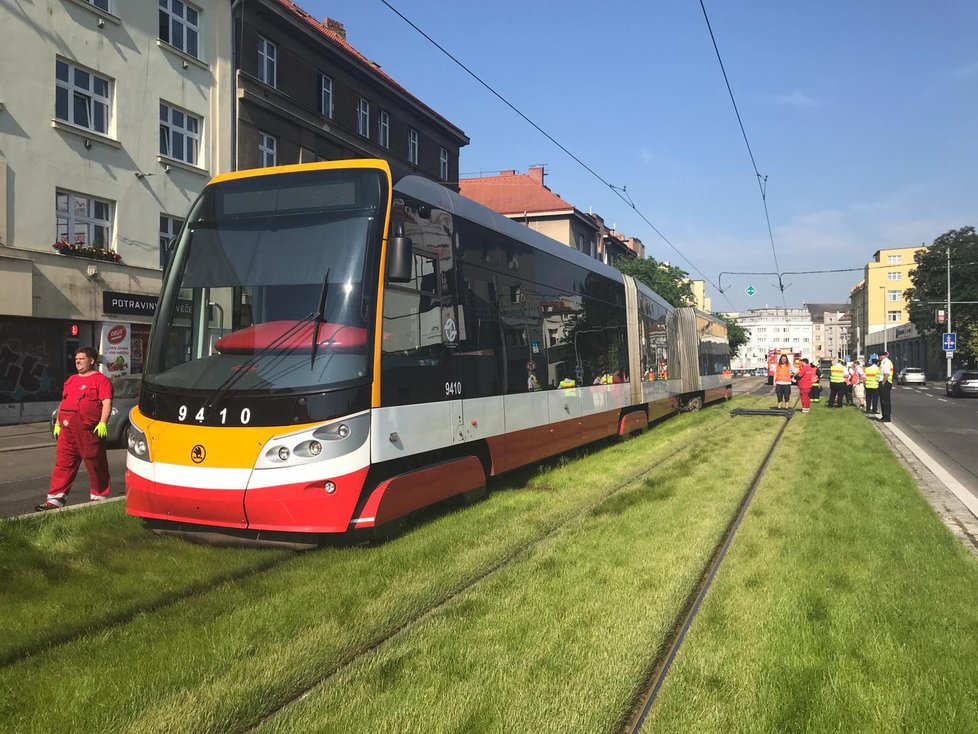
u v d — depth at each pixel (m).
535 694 3.31
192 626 4.07
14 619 4.12
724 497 7.75
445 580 4.93
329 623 4.15
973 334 55.19
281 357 5.49
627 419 12.98
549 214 46.28
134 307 20.14
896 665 3.53
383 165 6.08
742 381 65.62
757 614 4.27
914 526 6.29
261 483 5.25
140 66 20.22
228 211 6.13
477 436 7.22
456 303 7.04
